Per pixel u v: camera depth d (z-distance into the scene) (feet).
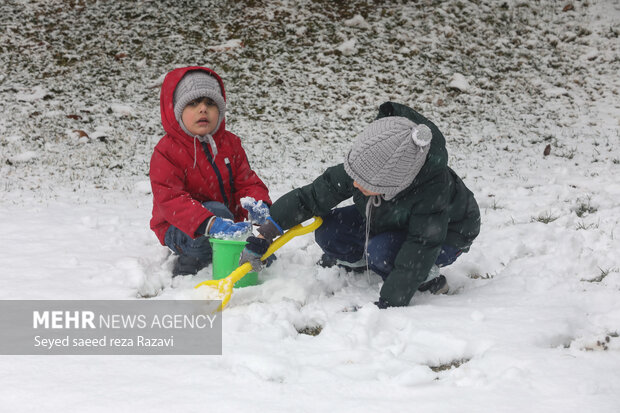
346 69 35.19
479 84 34.09
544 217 16.66
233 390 7.79
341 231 11.99
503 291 11.68
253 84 33.81
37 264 13.05
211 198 13.05
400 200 10.51
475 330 9.65
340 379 8.15
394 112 10.53
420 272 10.57
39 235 15.35
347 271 12.56
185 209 11.66
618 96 32.48
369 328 9.72
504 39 37.81
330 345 9.30
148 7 39.81
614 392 7.73
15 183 21.29
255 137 28.81
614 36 37.37
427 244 10.52
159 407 7.32
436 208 10.42
